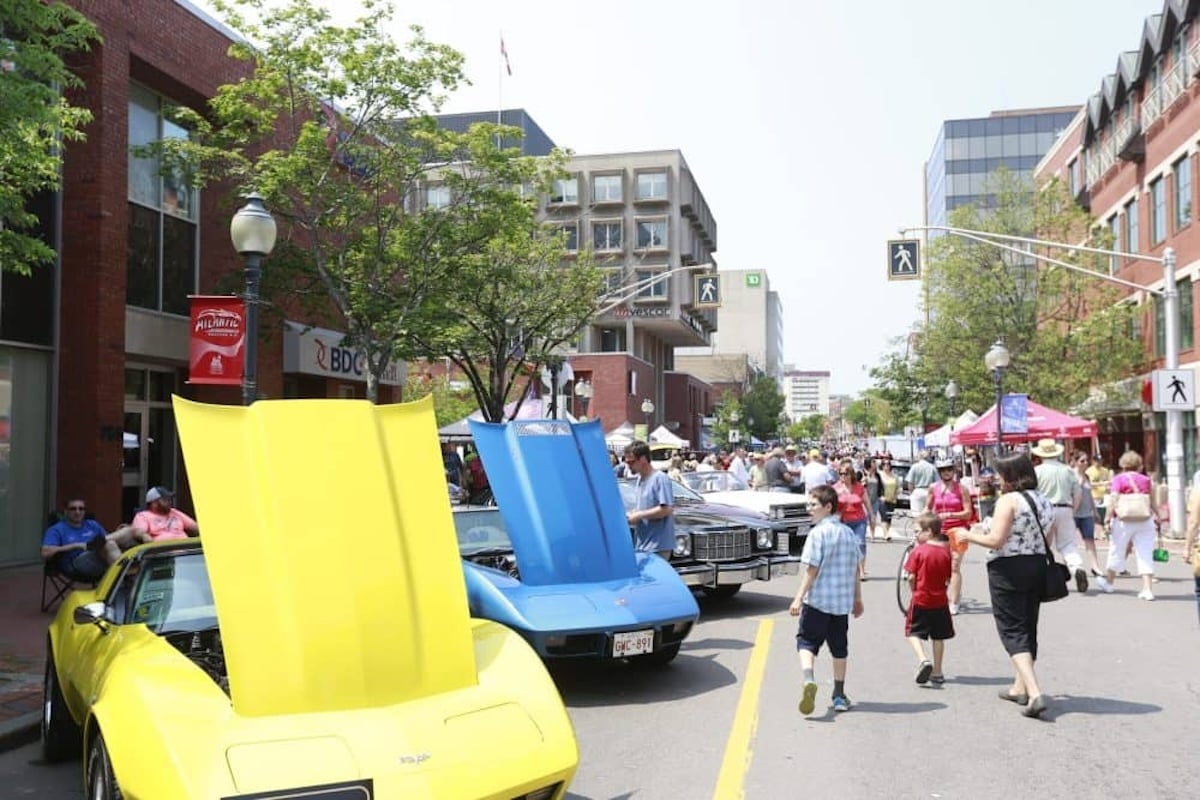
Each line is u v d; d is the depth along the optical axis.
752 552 12.24
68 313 16.17
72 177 16.14
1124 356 32.59
